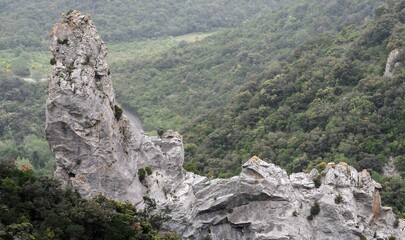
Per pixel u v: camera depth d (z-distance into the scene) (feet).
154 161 184.24
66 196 167.32
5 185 160.86
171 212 179.01
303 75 359.66
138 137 182.39
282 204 181.98
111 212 166.30
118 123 178.81
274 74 385.70
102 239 164.96
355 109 312.29
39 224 159.74
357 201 194.39
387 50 342.85
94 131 171.53
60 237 159.12
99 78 176.14
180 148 188.14
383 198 257.55
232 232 182.80
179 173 186.09
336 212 185.26
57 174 172.55
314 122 319.27
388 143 293.84
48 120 169.99
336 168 193.88
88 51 174.70
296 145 305.32
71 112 169.89
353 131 302.45
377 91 317.83
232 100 389.60
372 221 193.88
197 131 371.56
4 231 150.20
